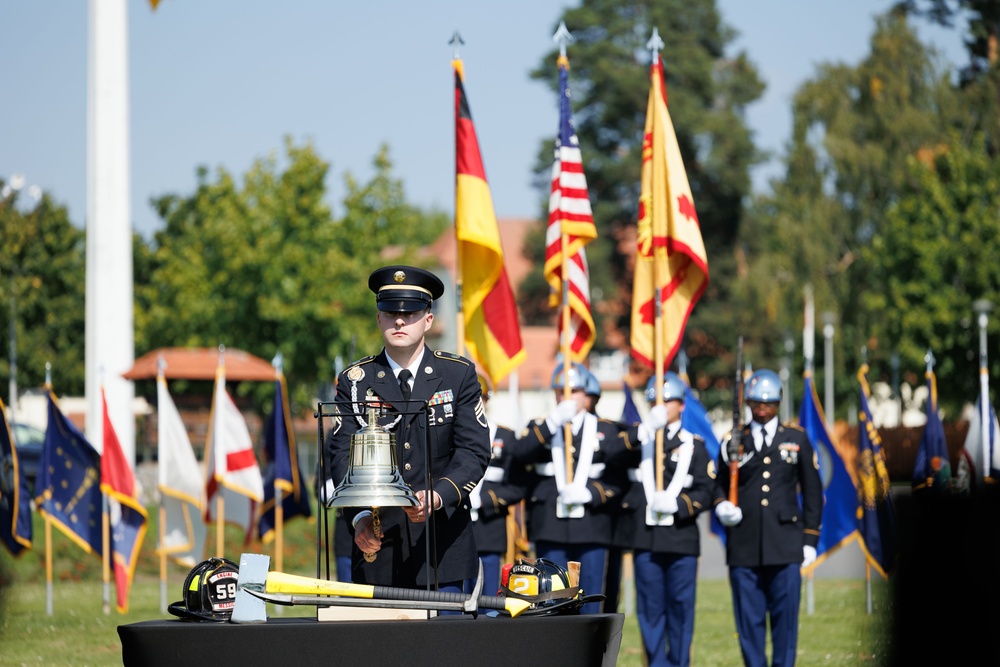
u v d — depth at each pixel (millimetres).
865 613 29031
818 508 22812
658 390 23156
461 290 24547
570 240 25656
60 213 100562
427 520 11523
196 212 118188
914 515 8703
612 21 126875
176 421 32656
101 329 41469
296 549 44094
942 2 99938
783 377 103812
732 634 27891
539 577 11648
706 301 121562
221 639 10320
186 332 95438
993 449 31047
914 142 97062
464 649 10406
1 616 30750
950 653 8477
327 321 90688
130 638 10414
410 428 12359
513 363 24719
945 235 88500
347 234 92688
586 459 23359
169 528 33062
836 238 99875
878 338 99250
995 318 85250
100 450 40344
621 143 126688
